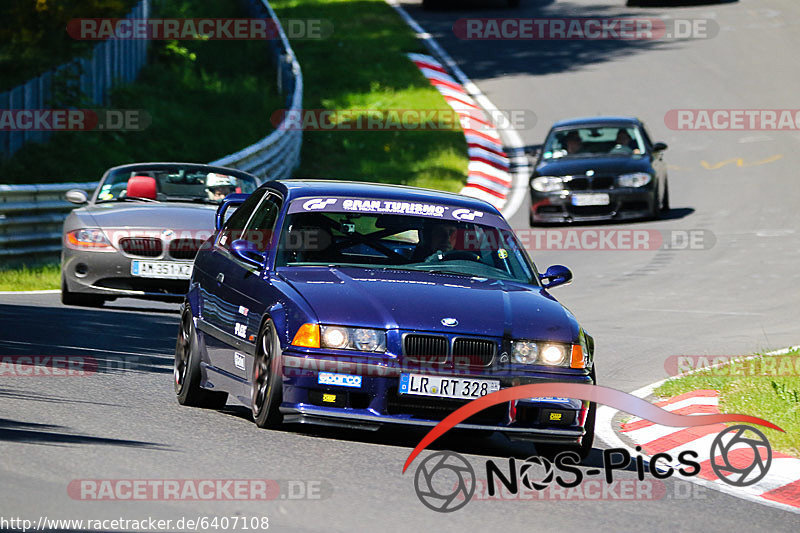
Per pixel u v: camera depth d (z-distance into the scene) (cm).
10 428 2419
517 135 11538
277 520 1892
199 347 2967
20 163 8550
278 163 9144
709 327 4969
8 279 5681
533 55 14425
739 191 9081
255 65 13688
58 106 9538
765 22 15712
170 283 4781
